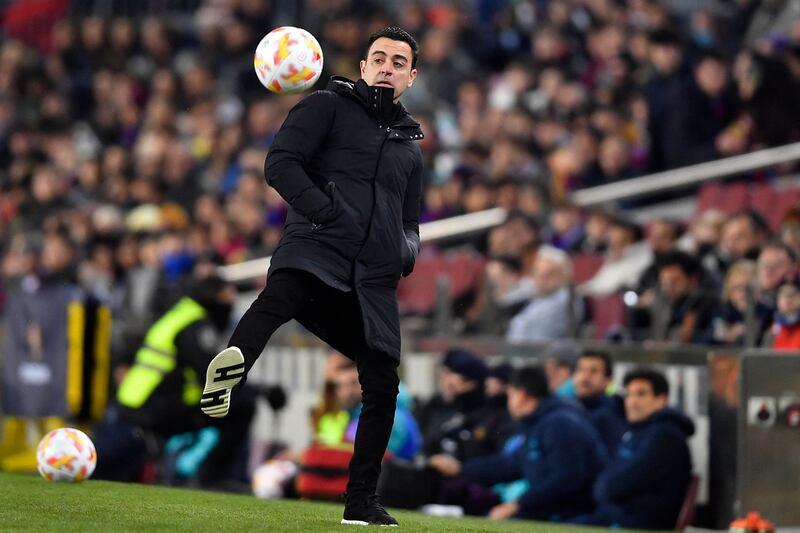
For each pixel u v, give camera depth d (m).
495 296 39.78
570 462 32.03
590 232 45.00
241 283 48.50
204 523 20.12
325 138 20.25
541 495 32.03
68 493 24.17
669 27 55.56
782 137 47.16
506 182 48.47
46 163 68.81
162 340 37.41
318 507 25.38
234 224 54.16
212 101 67.19
